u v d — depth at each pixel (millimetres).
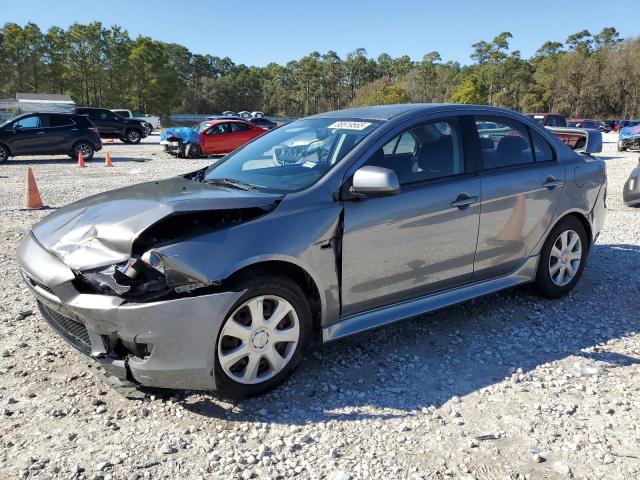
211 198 3062
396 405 3096
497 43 114438
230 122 20016
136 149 24438
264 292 3012
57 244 3137
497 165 4152
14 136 17094
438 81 108688
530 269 4449
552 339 3979
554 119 22938
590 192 4723
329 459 2617
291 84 134750
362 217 3367
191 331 2799
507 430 2865
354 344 3867
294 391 3227
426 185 3705
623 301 4734
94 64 87312
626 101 88500
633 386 3314
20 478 2457
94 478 2461
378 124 3703
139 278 2820
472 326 4195
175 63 129375
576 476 2514
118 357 2939
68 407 3045
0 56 82125
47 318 3430
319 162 3547
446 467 2570
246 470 2527
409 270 3660
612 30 114250
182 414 2986
